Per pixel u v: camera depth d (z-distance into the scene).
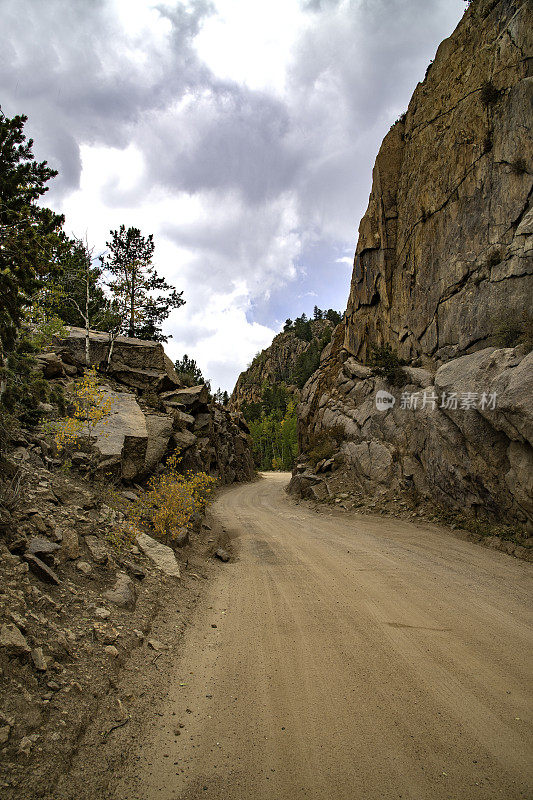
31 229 5.71
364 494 17.75
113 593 5.35
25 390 6.95
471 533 11.18
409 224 21.42
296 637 5.41
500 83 15.34
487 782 2.92
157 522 8.73
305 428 33.19
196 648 5.04
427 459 14.22
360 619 6.00
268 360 131.12
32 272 5.97
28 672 3.45
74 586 5.08
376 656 4.87
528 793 2.81
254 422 81.94
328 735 3.45
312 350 95.19
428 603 6.62
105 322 22.89
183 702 3.90
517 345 11.22
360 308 28.14
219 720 3.64
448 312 16.64
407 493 15.38
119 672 4.06
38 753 2.80
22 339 7.08
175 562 7.52
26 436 8.82
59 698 3.36
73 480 8.42
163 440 14.50
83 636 4.26
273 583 7.78
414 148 22.22
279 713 3.76
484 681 4.29
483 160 15.79
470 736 3.42
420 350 19.02
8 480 6.53
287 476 53.34
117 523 7.47
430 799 2.76
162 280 30.94
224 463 37.34
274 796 2.79
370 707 3.85
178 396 21.83
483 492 11.29
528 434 9.19
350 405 24.23
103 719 3.38
